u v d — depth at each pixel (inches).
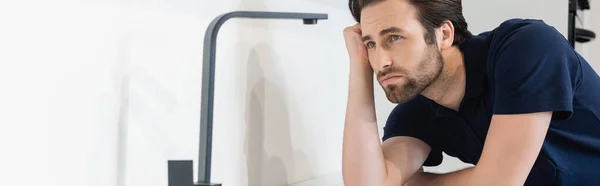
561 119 48.2
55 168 44.4
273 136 68.6
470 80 50.9
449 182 52.4
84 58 45.9
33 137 42.6
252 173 65.5
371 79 55.9
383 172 55.2
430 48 48.6
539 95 45.7
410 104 58.7
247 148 64.4
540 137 46.1
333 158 80.4
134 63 50.3
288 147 71.3
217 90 59.4
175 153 55.6
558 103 45.4
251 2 64.1
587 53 135.5
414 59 48.1
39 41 42.6
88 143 46.7
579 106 49.2
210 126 48.0
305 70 73.8
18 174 41.8
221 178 60.7
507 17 94.6
